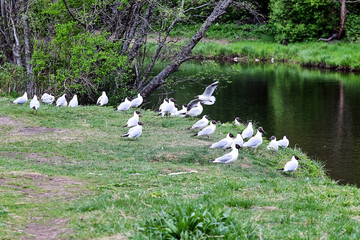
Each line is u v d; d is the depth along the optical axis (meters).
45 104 19.58
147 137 15.45
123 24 25.20
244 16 54.72
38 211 7.68
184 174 11.57
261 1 55.88
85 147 13.77
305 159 15.48
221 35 54.28
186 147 14.43
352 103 28.55
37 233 6.75
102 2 24.61
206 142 15.23
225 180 10.74
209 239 6.22
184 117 18.80
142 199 8.38
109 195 8.66
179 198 8.64
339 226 7.23
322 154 18.77
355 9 49.12
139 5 24.16
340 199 9.33
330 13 49.44
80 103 23.55
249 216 7.55
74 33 23.41
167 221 6.46
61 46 22.75
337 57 43.16
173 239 6.19
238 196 8.93
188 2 27.23
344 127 23.09
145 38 24.95
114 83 23.53
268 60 48.16
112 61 22.08
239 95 31.23
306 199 9.08
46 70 23.27
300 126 23.38
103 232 6.70
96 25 25.75
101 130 15.97
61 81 22.03
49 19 25.14
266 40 53.03
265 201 8.71
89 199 8.55
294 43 50.31
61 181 9.97
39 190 9.06
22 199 8.34
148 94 24.53
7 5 25.23
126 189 9.65
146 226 6.65
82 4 24.05
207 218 6.52
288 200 8.92
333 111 26.61
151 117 18.25
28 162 11.78
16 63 25.36
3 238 6.43
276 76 38.88
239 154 14.54
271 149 15.53
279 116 25.52
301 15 49.78
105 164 12.24
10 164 11.22
